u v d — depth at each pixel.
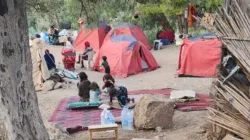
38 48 16.56
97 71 20.11
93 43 26.31
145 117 9.77
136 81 17.38
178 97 12.76
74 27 35.06
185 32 26.22
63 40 30.02
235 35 8.53
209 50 17.02
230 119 8.20
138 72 19.14
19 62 6.02
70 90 16.05
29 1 9.67
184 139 8.95
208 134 8.89
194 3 22.17
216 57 16.83
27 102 6.16
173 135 9.34
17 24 5.93
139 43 19.44
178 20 27.55
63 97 14.80
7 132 6.14
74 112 12.29
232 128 8.10
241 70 8.13
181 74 17.45
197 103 12.30
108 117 10.12
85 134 9.82
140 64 19.27
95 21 9.51
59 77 16.88
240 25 8.63
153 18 29.86
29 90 6.19
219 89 8.43
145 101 9.89
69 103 13.28
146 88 15.76
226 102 8.38
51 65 17.20
